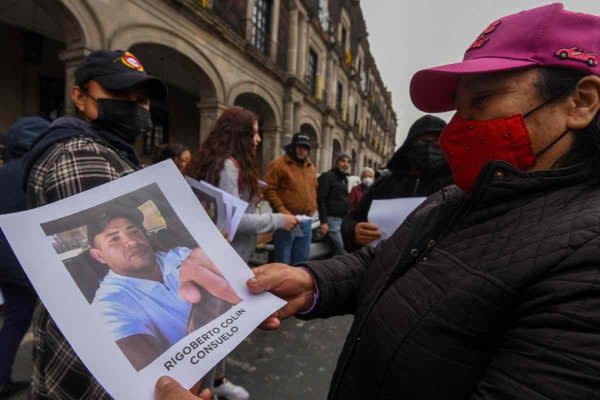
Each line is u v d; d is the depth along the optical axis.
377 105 36.81
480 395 0.46
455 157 0.68
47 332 0.82
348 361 0.72
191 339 0.58
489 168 0.58
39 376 0.84
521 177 0.56
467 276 0.54
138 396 0.51
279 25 12.34
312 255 3.91
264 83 11.26
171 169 0.75
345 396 0.71
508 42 0.58
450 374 0.54
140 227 0.68
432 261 0.63
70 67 5.21
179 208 0.72
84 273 0.60
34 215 0.62
